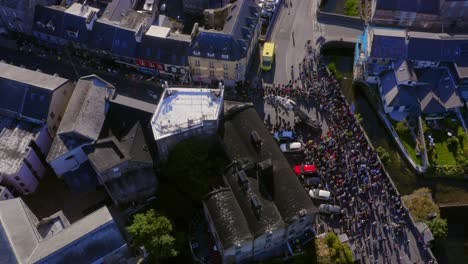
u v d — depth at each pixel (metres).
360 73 122.56
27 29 127.69
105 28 120.12
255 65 125.69
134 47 118.62
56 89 104.94
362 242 97.06
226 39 113.00
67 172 100.94
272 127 112.88
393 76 116.44
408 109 115.56
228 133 101.19
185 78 121.38
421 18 128.38
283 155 98.12
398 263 94.62
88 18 118.75
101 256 84.50
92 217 88.25
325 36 130.50
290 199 90.12
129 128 101.31
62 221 92.50
